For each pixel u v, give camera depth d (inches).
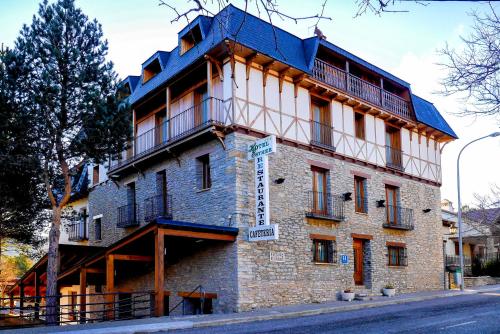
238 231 615.2
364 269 790.5
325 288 703.1
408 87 912.9
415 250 888.9
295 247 674.2
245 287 608.7
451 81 219.1
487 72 211.6
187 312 680.4
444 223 1147.3
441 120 1009.5
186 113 727.1
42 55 618.2
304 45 741.9
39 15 639.1
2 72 602.2
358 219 779.4
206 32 689.6
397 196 877.8
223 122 647.8
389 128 902.4
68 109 628.4
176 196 732.0
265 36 671.8
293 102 708.7
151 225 579.5
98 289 898.7
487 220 957.2
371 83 853.2
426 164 959.0
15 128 605.9
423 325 449.7
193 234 585.6
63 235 1124.5
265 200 614.9
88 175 1024.2
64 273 784.3
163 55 794.8
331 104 764.6
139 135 806.5
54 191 744.3
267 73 678.5
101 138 623.8
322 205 735.7
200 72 700.0
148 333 446.9
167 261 717.3
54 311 629.9
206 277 649.6
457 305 637.9
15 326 581.0
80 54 629.9
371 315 545.3
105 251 667.4
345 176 770.8
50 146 640.4
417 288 874.8
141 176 828.0
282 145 684.1
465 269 1256.2
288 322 500.7
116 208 899.4
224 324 501.0
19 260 1483.8
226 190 637.3
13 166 622.5
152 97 782.5
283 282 650.8
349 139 786.2
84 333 428.5
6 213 772.6
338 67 808.3
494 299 714.8
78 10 651.5
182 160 729.0
